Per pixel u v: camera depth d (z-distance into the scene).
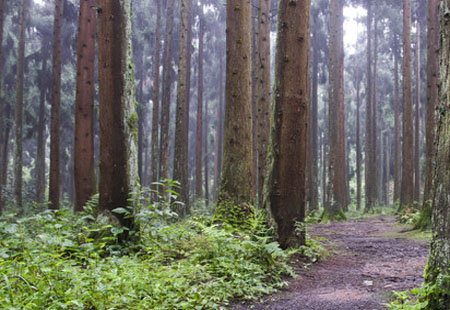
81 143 12.50
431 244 3.62
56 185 16.05
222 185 9.68
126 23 6.98
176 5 35.84
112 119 6.78
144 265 5.20
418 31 34.06
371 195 28.34
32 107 31.52
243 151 9.73
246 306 4.50
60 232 5.71
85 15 13.11
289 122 7.27
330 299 4.66
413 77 41.19
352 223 17.30
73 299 3.72
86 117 12.67
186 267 5.17
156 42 24.88
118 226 6.54
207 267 5.32
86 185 12.36
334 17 21.97
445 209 3.49
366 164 35.59
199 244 6.01
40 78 30.66
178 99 18.47
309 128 25.48
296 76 7.29
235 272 5.28
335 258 7.62
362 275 6.01
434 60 13.19
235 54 10.01
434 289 3.41
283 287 5.33
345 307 4.32
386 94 46.62
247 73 10.05
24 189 33.09
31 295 3.68
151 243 6.52
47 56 30.92
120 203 6.66
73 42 28.75
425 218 11.80
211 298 4.46
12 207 19.67
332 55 21.70
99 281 4.15
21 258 4.93
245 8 10.13
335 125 20.89
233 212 9.07
